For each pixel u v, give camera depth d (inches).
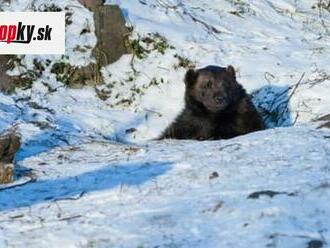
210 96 562.9
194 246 269.3
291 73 709.9
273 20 860.6
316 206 293.1
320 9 919.7
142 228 296.8
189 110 582.6
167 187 357.7
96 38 733.9
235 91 576.4
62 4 759.1
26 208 356.5
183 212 307.9
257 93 687.7
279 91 682.8
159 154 438.9
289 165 366.3
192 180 363.6
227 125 578.2
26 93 679.1
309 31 844.0
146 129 645.9
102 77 715.4
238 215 294.2
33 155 487.2
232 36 793.6
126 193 357.7
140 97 696.4
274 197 307.4
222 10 853.8
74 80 709.3
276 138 434.9
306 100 661.9
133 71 719.7
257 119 587.5
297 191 311.1
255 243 264.4
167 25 773.3
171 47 741.9
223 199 316.5
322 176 336.5
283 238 265.3
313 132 444.8
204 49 746.8
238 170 367.9
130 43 735.7
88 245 286.8
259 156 392.8
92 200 356.8
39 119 604.4
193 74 581.6
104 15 732.7
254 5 885.2
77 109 661.9
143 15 775.1
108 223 308.0
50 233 304.3
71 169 436.8
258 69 719.7
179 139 571.2
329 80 687.1
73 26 745.0
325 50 777.6
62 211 340.2
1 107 622.2
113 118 657.6
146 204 330.6
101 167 427.5
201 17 818.8
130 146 505.4
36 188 399.9
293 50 771.4
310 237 264.8
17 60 706.8
